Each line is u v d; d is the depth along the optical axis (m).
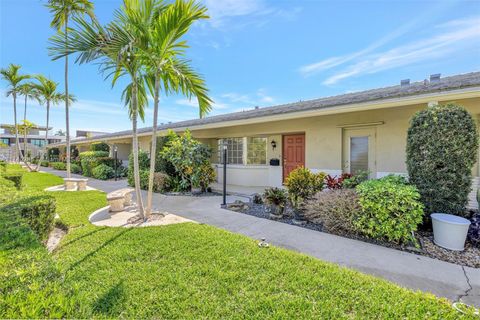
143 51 4.71
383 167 6.48
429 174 4.37
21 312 1.29
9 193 4.79
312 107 6.15
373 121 6.62
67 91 11.66
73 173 18.17
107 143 17.61
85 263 3.11
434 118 4.30
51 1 9.27
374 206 4.10
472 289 2.70
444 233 3.84
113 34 4.34
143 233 4.30
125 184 11.73
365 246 3.95
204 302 2.34
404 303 2.30
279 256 3.36
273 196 5.77
